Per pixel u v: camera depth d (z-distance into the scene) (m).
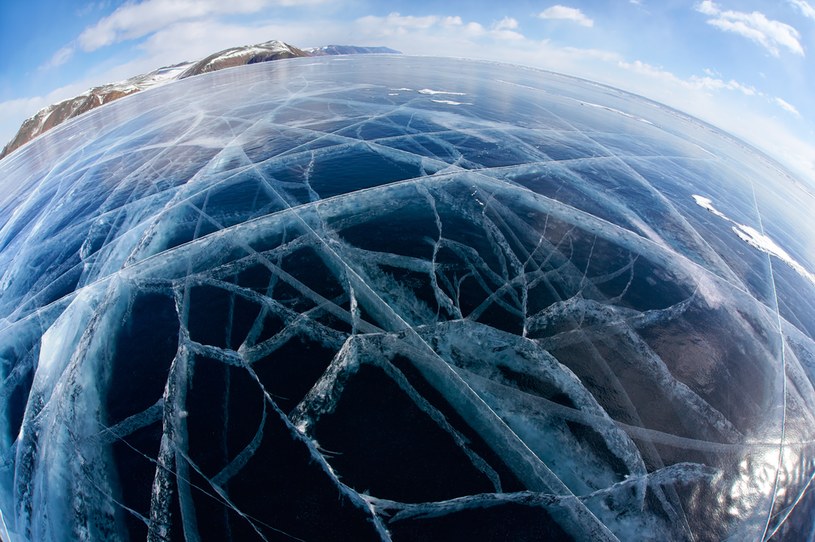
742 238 12.66
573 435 6.44
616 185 14.18
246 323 7.87
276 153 14.73
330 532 5.19
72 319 8.44
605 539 5.43
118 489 5.77
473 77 34.69
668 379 7.47
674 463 6.31
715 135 29.97
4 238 12.88
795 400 7.79
